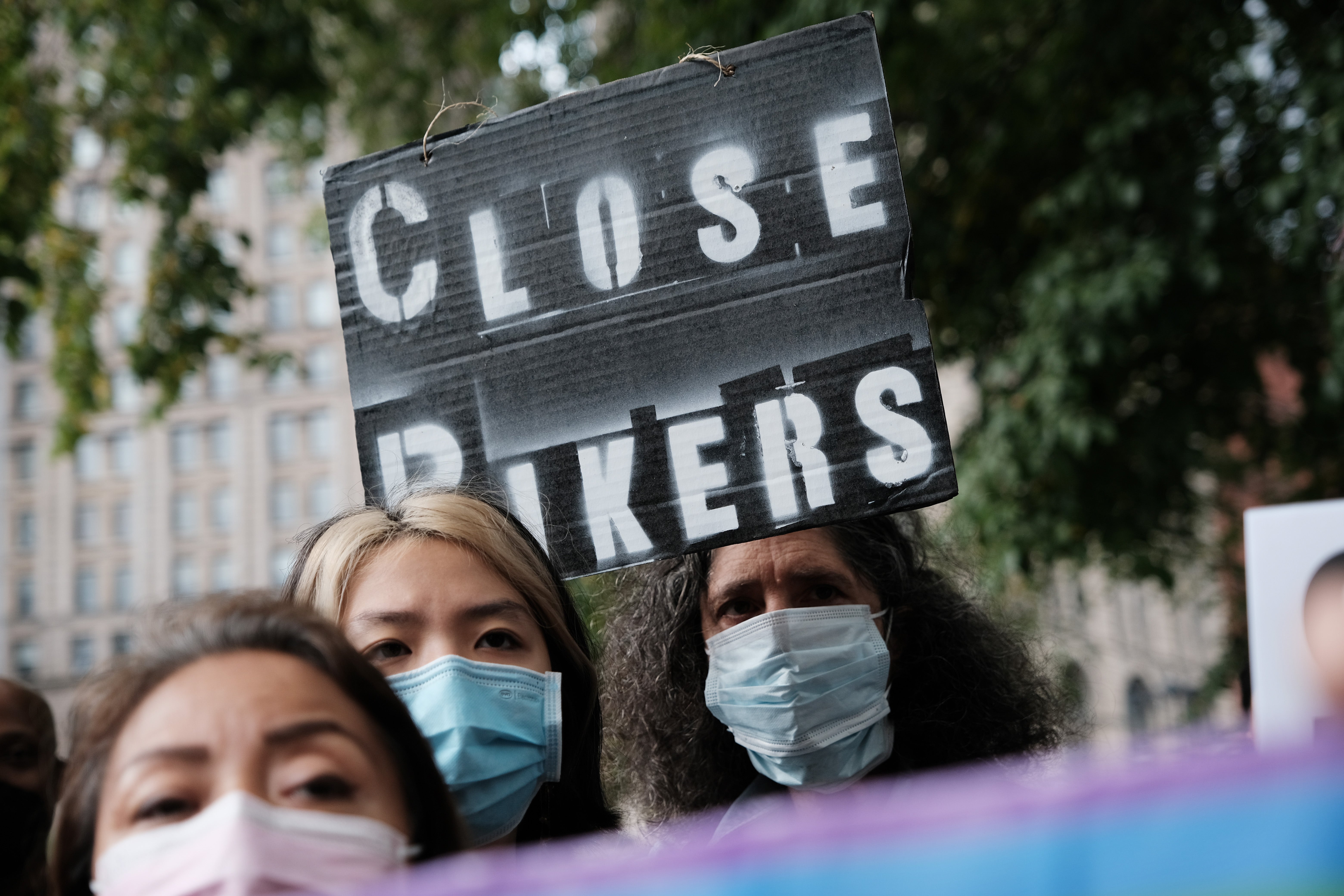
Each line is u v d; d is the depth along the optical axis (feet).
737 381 6.15
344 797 3.74
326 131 35.68
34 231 26.81
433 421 6.50
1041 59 22.43
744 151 6.24
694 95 6.31
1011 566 19.65
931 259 22.81
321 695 3.85
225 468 169.99
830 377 6.06
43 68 27.12
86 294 30.17
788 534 7.18
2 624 169.58
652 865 1.76
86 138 32.89
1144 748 2.95
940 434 5.91
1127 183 19.29
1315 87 18.85
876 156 6.10
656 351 6.25
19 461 172.45
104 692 3.88
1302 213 18.88
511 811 5.92
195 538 169.27
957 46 23.18
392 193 6.63
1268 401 22.79
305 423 169.89
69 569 170.60
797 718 7.05
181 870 3.46
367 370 6.60
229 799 3.53
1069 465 19.33
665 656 7.91
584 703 6.55
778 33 20.51
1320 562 5.00
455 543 6.07
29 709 6.72
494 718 5.78
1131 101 19.77
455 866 2.35
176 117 27.76
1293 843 1.41
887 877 1.59
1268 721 5.04
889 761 7.73
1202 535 28.66
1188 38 21.08
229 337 28.27
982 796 1.59
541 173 6.45
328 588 5.98
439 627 5.93
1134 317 19.12
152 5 25.68
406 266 6.59
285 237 168.04
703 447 6.16
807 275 6.12
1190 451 20.63
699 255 6.24
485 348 6.46
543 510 6.34
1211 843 1.44
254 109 27.14
